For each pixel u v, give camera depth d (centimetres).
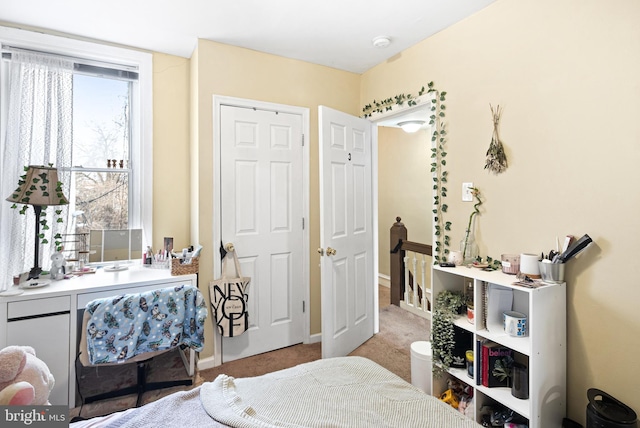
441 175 237
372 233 321
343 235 278
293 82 289
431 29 236
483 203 209
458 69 224
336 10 214
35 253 217
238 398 119
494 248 203
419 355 219
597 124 157
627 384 148
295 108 290
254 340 275
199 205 252
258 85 274
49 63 238
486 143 207
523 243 188
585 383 162
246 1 204
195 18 224
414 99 259
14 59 228
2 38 224
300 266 297
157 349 182
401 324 350
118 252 260
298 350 285
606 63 153
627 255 148
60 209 239
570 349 167
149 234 272
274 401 119
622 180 149
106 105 266
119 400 208
